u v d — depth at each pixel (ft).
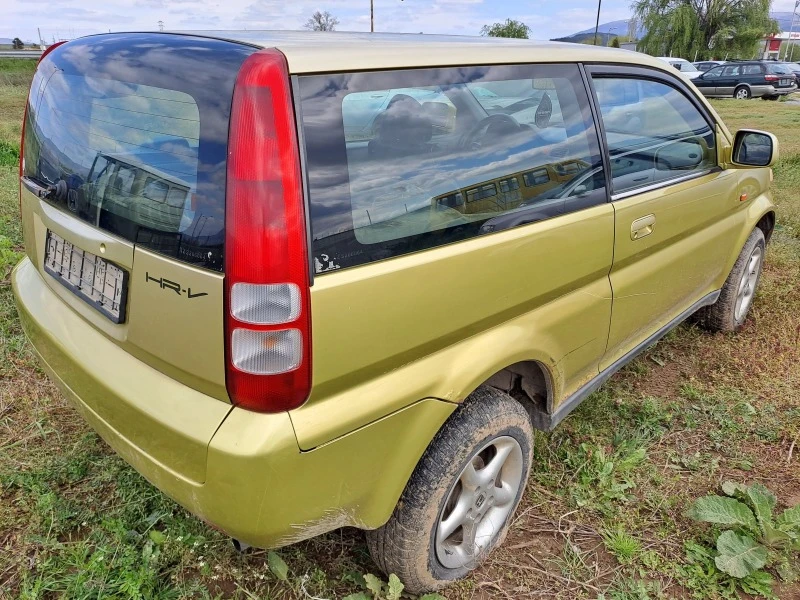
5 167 24.99
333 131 4.86
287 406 4.76
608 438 9.50
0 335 11.45
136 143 5.35
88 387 5.97
